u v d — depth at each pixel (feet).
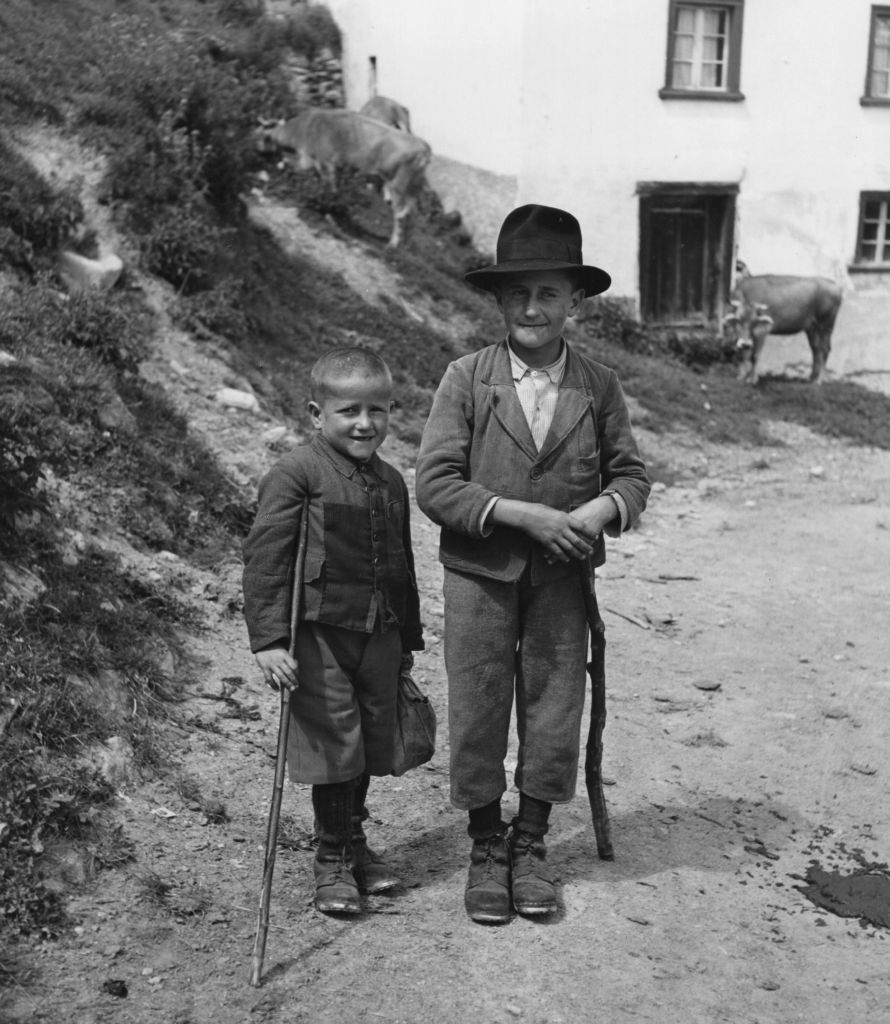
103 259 25.80
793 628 20.61
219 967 9.37
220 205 33.73
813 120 50.60
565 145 46.80
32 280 23.41
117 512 17.38
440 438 10.43
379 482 10.26
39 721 11.52
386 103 48.37
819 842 12.91
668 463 34.58
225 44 47.42
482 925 10.40
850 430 41.88
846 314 51.93
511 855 10.97
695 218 50.49
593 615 10.69
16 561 14.01
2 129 27.37
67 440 17.76
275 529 9.73
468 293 42.65
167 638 14.87
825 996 9.98
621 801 13.43
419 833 12.15
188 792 11.90
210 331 27.73
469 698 10.43
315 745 9.98
